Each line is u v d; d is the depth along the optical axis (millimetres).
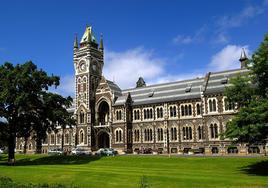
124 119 107875
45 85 80875
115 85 119438
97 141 114812
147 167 61688
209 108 91312
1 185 41094
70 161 77188
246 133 47406
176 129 98938
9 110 77125
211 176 44500
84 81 119312
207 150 89938
